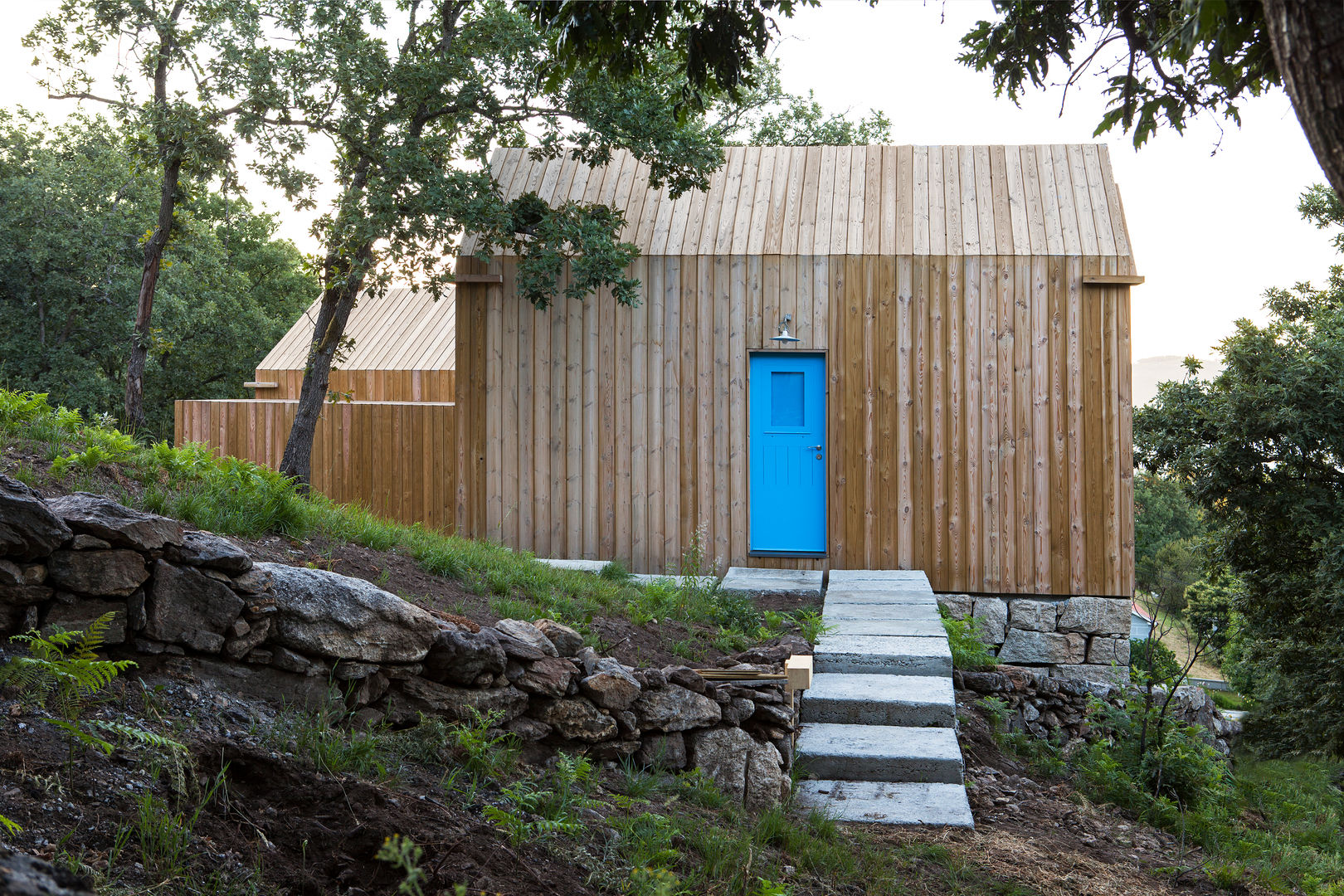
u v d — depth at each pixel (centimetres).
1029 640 1056
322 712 380
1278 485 1565
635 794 461
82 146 2681
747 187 1162
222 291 3025
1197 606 1667
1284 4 224
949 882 447
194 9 1009
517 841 340
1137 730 727
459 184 982
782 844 454
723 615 812
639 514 1105
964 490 1066
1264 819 813
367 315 1816
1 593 321
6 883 136
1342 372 1472
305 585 397
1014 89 553
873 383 1079
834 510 1080
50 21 1002
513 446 1120
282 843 298
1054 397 1058
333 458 1230
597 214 1045
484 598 635
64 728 292
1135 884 498
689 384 1102
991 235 1083
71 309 2677
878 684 674
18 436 545
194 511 521
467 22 1052
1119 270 1049
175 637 359
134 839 271
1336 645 1625
